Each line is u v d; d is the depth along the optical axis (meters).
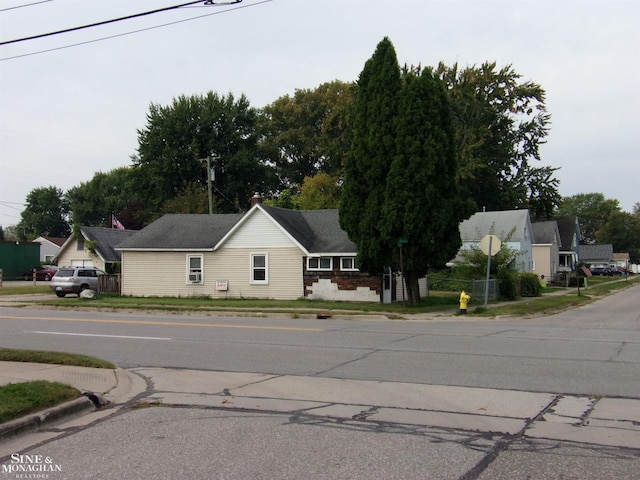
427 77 23.16
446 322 19.94
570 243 62.72
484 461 5.66
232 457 5.80
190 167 56.75
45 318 20.48
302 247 28.30
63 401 7.64
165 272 31.34
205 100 58.38
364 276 27.39
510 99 55.91
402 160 22.45
